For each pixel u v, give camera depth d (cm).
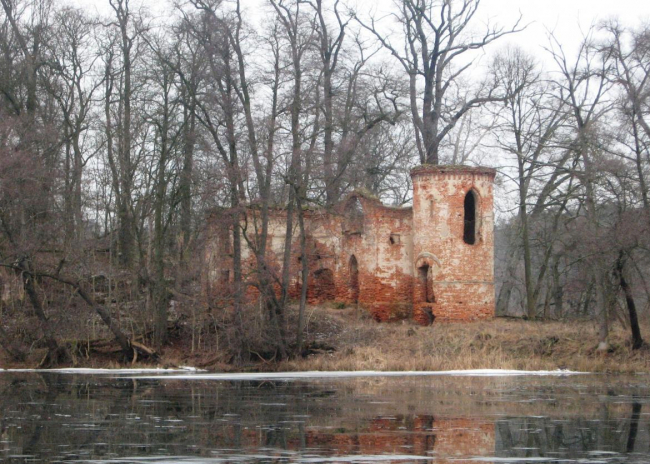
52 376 3934
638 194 4378
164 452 1870
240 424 2280
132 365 4500
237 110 4516
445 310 5081
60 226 4638
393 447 1938
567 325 4969
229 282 4841
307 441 2012
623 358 4316
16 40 5238
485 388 3269
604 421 2333
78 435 2091
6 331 4659
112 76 5284
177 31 4631
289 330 4612
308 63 4888
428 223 5162
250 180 4709
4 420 2348
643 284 4662
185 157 5006
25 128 4488
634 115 4431
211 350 4634
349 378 3788
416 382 3550
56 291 4831
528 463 1762
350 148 4841
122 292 5150
